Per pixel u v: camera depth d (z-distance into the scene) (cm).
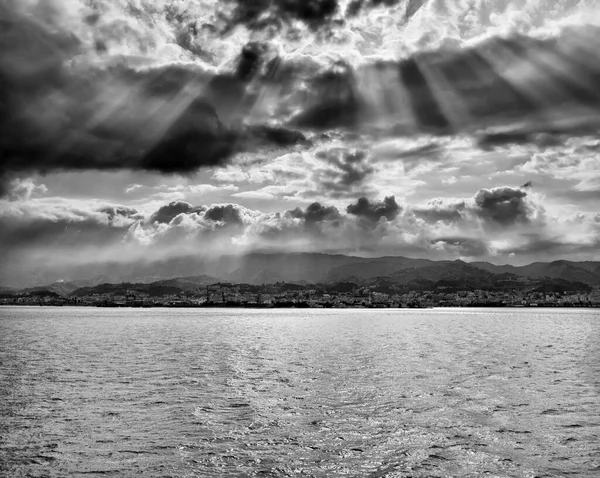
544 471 3041
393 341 13325
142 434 3872
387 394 5353
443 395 5281
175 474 3048
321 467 3136
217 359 9025
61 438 3781
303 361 8562
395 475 2994
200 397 5288
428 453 3372
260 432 3894
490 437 3722
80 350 11025
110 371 7400
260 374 6969
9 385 6144
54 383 6297
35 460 3309
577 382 6141
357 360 8650
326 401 5012
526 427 3978
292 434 3834
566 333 17050
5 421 4284
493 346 11625
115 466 3191
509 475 2986
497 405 4775
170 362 8581
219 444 3609
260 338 14900
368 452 3406
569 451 3403
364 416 4362
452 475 2989
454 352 10100
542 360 8606
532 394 5334
